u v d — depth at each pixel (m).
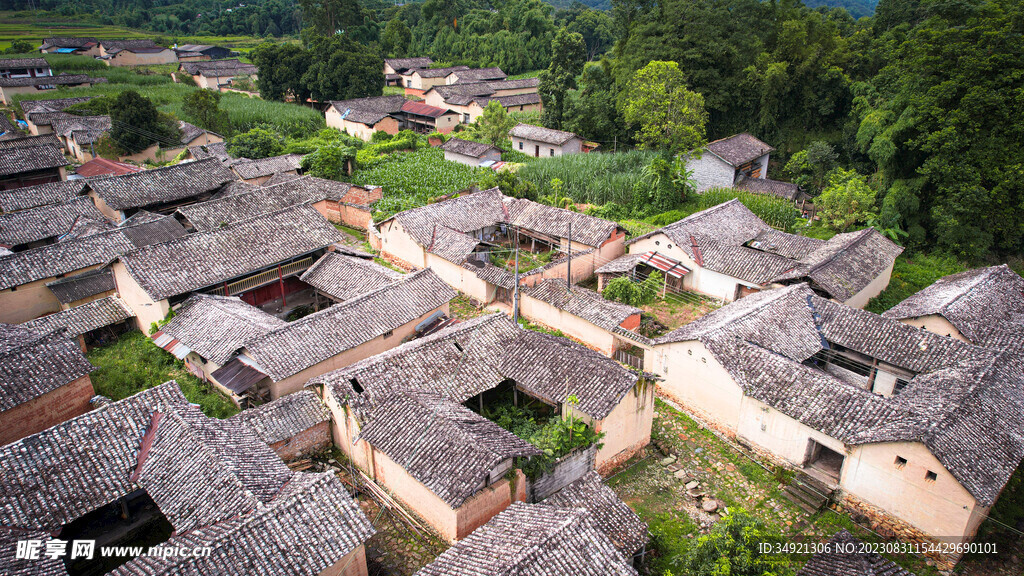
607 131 61.00
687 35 53.66
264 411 19.97
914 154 38.59
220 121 63.25
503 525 14.98
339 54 77.06
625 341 26.34
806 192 50.06
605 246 34.97
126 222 36.91
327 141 61.03
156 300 25.94
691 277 33.47
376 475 19.52
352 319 25.25
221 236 29.73
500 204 39.28
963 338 24.33
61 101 64.25
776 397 20.42
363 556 15.41
